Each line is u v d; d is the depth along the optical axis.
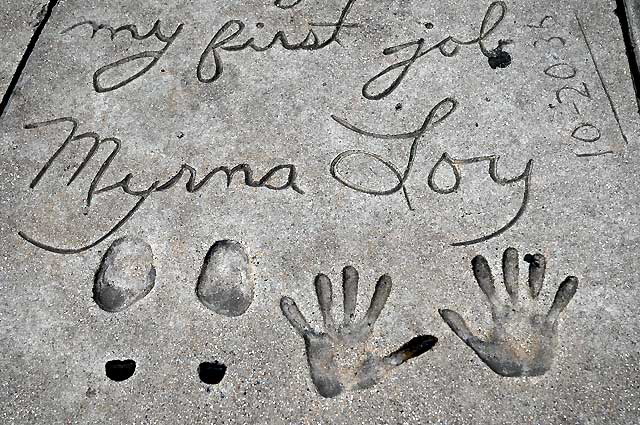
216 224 1.14
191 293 1.09
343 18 1.33
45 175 1.19
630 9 1.32
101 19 1.35
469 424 0.99
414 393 1.01
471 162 1.18
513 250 1.10
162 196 1.16
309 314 1.06
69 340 1.06
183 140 1.21
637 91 1.24
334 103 1.24
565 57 1.28
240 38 1.32
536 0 1.35
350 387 1.01
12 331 1.07
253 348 1.04
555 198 1.15
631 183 1.16
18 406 1.01
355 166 1.18
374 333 1.04
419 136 1.20
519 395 1.00
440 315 1.06
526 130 1.21
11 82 1.29
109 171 1.19
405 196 1.15
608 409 0.99
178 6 1.36
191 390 1.02
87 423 1.00
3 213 1.16
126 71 1.29
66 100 1.26
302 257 1.11
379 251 1.11
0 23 1.36
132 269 1.09
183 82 1.27
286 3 1.35
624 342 1.03
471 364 1.02
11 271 1.11
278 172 1.18
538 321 1.05
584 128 1.21
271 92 1.25
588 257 1.10
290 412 1.00
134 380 1.03
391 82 1.26
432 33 1.31
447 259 1.10
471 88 1.25
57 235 1.13
